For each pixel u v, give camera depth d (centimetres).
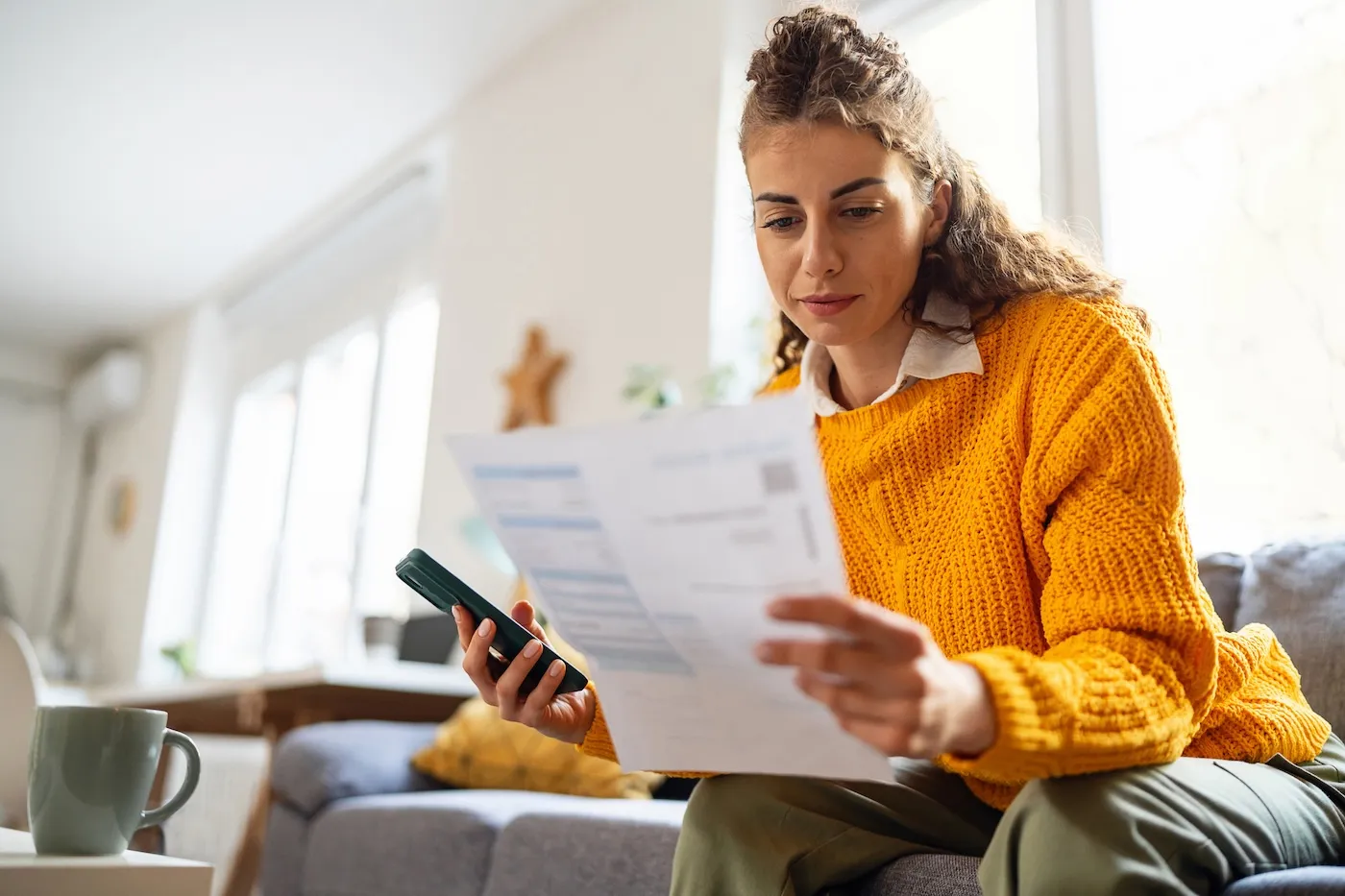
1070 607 83
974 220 109
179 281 533
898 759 103
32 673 205
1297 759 96
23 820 197
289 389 513
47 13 348
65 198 459
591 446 69
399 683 223
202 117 402
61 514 619
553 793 194
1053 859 74
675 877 94
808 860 89
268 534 493
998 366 102
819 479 63
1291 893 71
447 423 356
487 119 378
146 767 93
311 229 467
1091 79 224
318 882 188
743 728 77
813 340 110
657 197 304
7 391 627
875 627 63
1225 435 196
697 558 69
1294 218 193
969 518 96
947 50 257
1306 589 136
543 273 336
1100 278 108
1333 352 185
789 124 101
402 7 344
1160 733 76
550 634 227
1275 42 202
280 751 207
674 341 285
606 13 338
